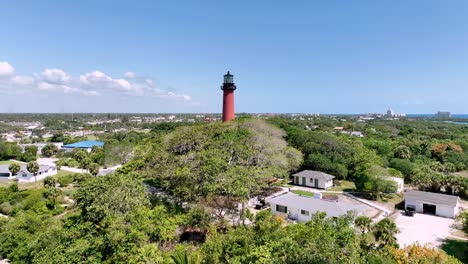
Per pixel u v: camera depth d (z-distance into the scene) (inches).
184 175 1272.1
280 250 713.0
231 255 821.2
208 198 1247.5
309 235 725.3
